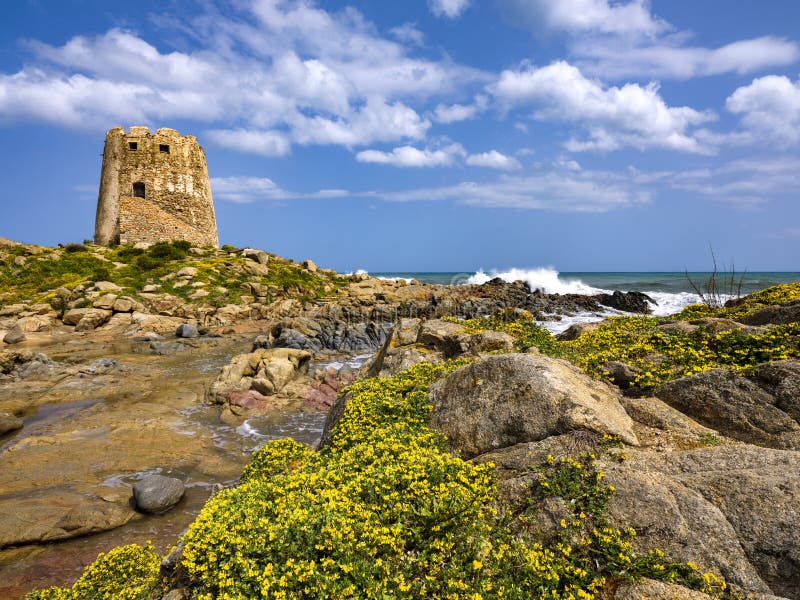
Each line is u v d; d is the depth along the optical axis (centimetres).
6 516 1155
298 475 794
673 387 891
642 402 870
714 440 744
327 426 1305
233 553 605
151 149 6500
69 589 822
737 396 812
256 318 4834
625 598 512
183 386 2486
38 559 1041
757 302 1659
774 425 752
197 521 680
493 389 906
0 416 1802
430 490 686
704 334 1208
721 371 864
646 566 540
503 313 2456
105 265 5378
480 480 704
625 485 629
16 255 5350
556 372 877
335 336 3766
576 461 690
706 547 546
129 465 1517
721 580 510
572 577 546
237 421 1994
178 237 6606
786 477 588
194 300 4828
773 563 519
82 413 2014
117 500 1288
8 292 4641
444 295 6128
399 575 545
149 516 1231
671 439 759
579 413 770
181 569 673
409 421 975
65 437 1711
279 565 575
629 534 577
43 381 2466
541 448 739
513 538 611
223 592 559
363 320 4853
